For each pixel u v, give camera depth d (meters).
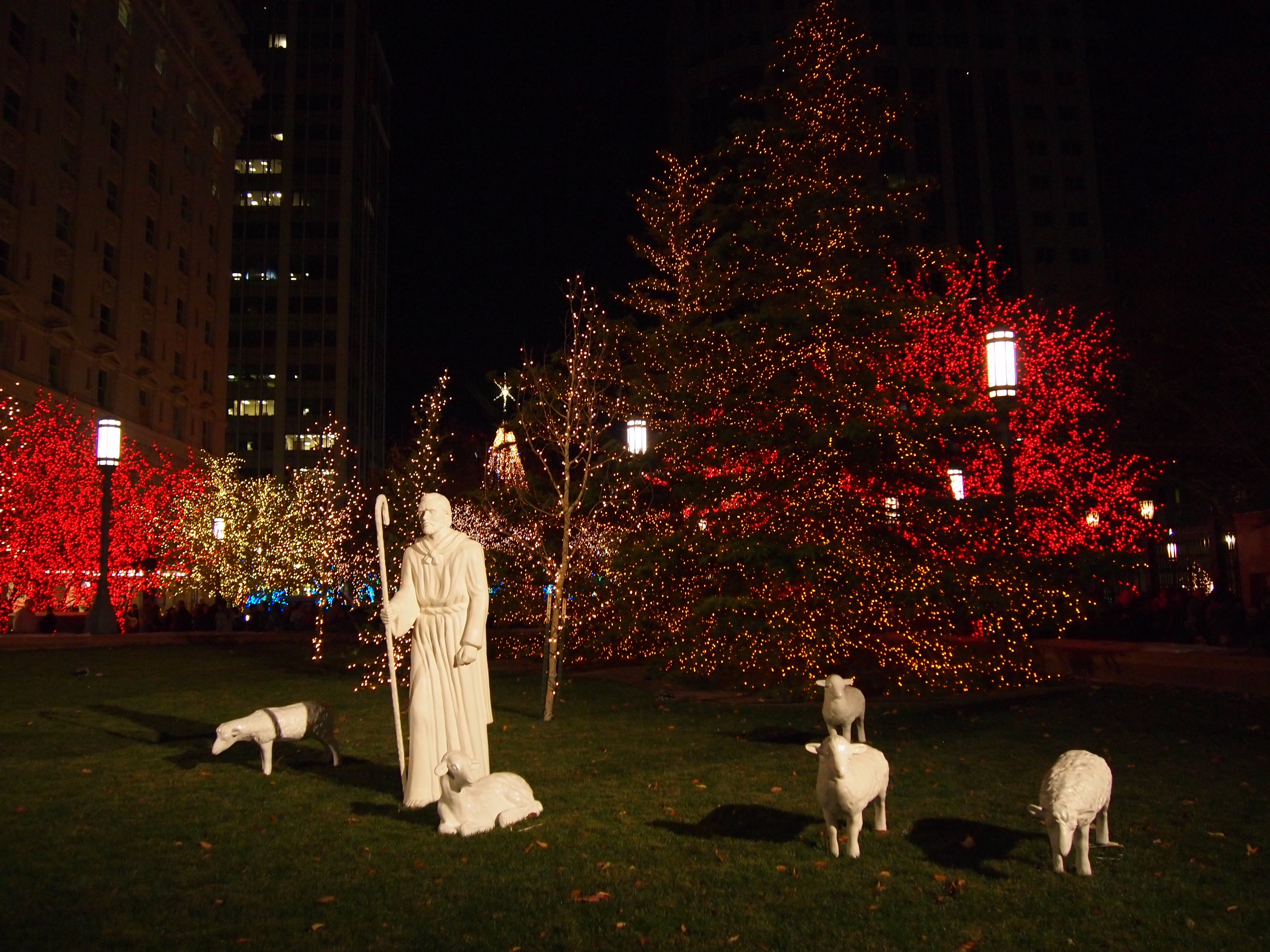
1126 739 10.55
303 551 43.19
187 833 6.90
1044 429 29.61
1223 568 27.61
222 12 58.53
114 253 45.91
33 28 39.31
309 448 94.25
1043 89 86.19
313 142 98.94
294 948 4.87
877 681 16.08
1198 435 25.05
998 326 14.06
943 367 27.97
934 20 86.25
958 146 84.62
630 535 17.64
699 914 5.34
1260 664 13.66
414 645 7.94
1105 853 6.43
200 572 44.88
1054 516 17.95
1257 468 24.47
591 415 15.90
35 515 33.91
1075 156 85.50
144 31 48.62
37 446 35.25
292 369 95.75
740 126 18.22
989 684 16.06
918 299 16.52
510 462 19.47
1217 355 24.83
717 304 17.84
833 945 4.96
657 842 6.74
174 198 52.50
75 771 8.98
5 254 37.28
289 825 7.11
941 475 16.36
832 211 17.00
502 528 19.91
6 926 5.10
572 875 6.00
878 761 6.64
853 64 18.89
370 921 5.25
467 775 6.89
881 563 15.22
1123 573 16.77
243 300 96.38
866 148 18.73
